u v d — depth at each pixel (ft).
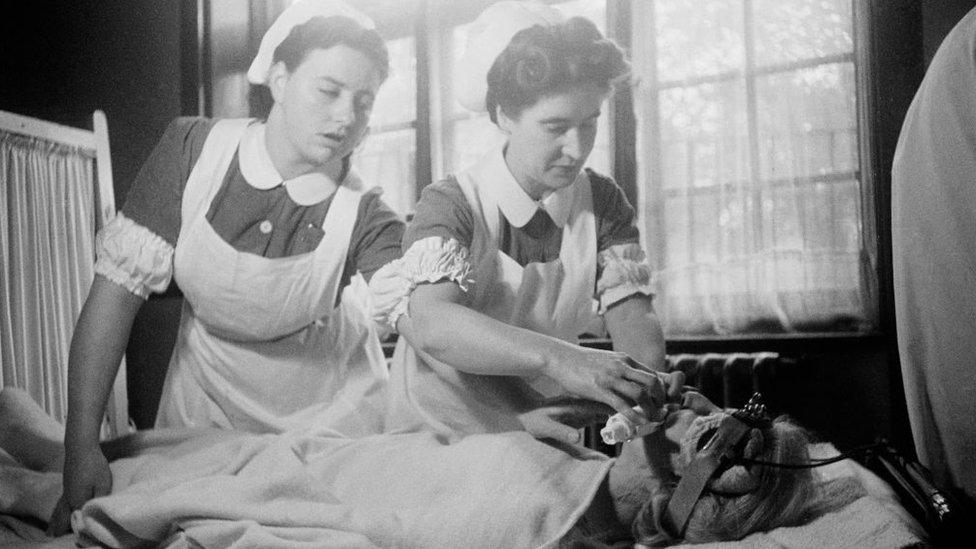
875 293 6.54
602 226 5.82
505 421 5.26
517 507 4.03
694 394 4.38
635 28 7.32
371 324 6.54
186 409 6.41
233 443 5.11
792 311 6.80
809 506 3.82
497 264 5.52
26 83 9.18
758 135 6.98
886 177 6.41
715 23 7.15
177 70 8.53
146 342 8.39
